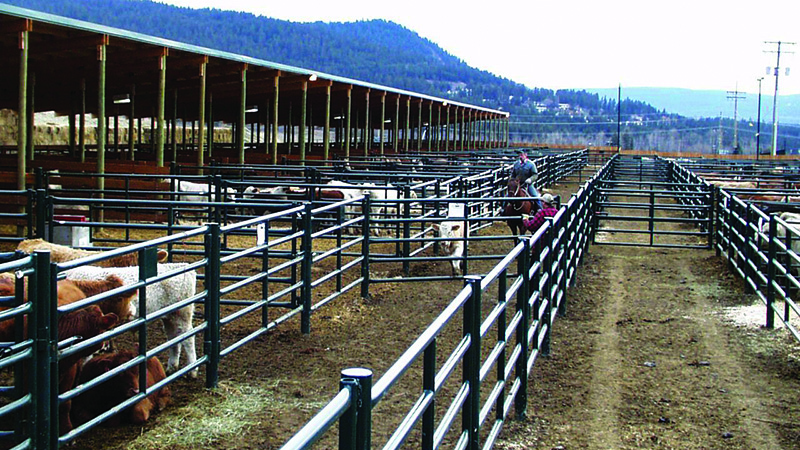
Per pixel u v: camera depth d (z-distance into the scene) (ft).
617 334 27.66
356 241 31.27
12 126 114.52
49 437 14.11
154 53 57.52
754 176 76.13
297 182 55.57
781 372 23.20
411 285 35.76
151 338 24.64
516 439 17.67
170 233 29.84
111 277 17.80
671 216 70.85
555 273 27.43
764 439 17.98
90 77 72.74
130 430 17.26
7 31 45.24
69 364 16.11
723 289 36.22
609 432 18.26
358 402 8.18
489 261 43.14
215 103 111.65
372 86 104.63
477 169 68.85
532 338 21.80
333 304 30.81
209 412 18.57
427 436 11.19
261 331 23.41
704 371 23.30
